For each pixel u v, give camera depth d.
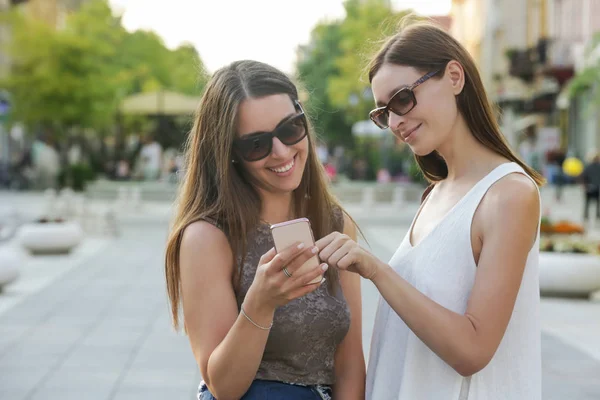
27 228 15.36
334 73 52.88
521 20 43.34
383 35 2.75
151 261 14.40
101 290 11.12
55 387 6.32
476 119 2.51
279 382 2.57
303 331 2.56
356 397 2.71
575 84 26.20
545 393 5.96
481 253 2.35
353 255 2.27
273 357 2.58
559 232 10.86
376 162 39.69
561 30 36.72
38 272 13.03
